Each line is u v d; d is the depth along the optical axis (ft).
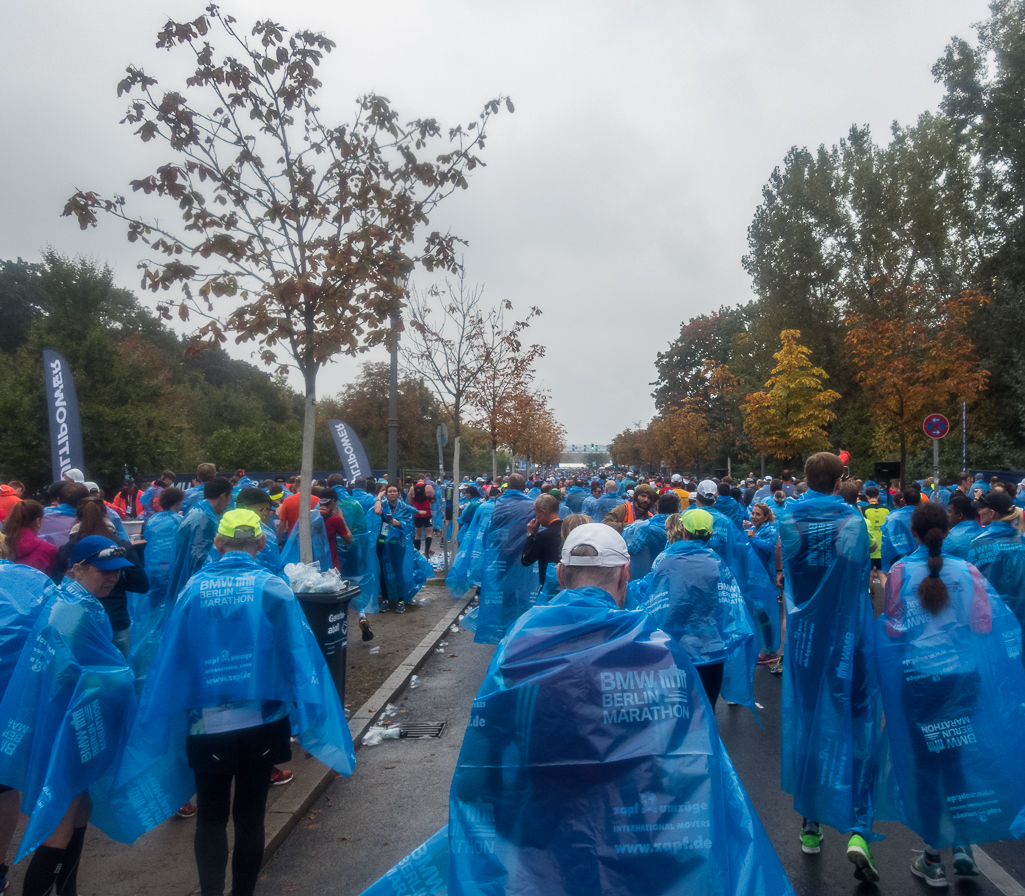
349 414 199.62
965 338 83.35
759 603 23.73
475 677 26.73
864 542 13.32
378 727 21.02
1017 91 94.02
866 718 13.30
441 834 7.84
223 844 11.02
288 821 14.79
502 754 6.97
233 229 21.88
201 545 20.36
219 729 10.76
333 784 17.30
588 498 44.34
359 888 12.84
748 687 16.97
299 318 22.35
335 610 18.45
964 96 99.25
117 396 103.45
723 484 35.29
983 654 12.71
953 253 108.37
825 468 13.96
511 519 28.09
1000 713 12.56
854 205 119.44
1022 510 19.95
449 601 42.06
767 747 19.84
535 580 27.99
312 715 11.39
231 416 189.88
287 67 21.95
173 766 11.55
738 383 168.14
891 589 13.39
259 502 17.48
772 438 111.55
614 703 6.96
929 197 108.47
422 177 23.53
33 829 10.07
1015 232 93.20
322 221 22.68
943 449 102.68
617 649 7.14
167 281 20.77
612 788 6.76
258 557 18.12
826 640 13.28
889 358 83.35
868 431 119.34
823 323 122.11
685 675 7.25
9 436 89.61
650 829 6.69
